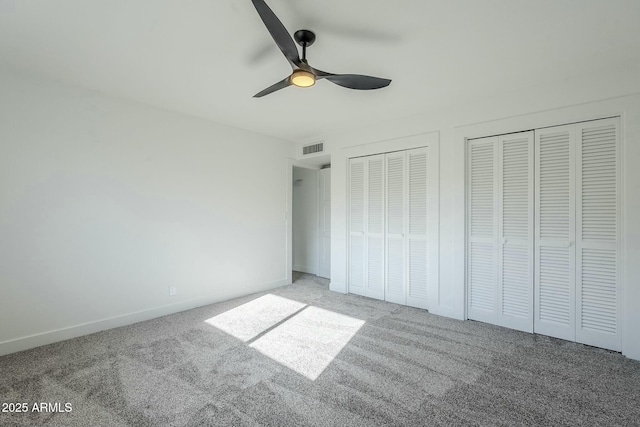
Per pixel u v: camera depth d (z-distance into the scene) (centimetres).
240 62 231
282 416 166
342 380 201
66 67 237
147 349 245
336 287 430
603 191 247
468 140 316
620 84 236
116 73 247
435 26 186
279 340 263
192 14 175
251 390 189
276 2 163
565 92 259
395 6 168
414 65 235
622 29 188
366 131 395
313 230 556
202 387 192
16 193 242
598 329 250
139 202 309
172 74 249
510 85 271
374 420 163
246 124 387
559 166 267
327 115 352
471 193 315
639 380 202
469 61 229
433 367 219
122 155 298
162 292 326
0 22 181
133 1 164
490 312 304
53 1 163
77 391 188
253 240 419
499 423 161
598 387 194
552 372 212
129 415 166
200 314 330
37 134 251
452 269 322
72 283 268
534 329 280
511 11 172
